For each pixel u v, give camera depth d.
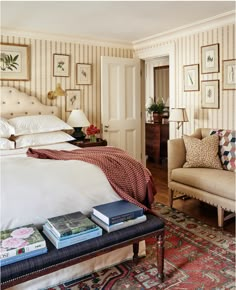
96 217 1.95
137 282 2.09
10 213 1.74
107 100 4.79
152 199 2.33
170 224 3.07
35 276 1.55
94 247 1.73
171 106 4.63
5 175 1.91
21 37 4.21
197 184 3.15
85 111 4.85
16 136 3.70
